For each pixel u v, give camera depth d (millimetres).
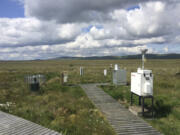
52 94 14211
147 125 8273
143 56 10219
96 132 7305
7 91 14961
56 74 27047
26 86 17078
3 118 7547
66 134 6863
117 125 8211
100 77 24266
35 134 6027
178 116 9602
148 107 11078
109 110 10492
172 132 7613
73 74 27797
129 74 25766
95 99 12859
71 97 13438
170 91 14508
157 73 28328
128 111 10359
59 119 8539
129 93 13734
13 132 6078
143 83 9594
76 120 8555
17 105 10680
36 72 29203
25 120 7375
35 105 10844
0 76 23328
